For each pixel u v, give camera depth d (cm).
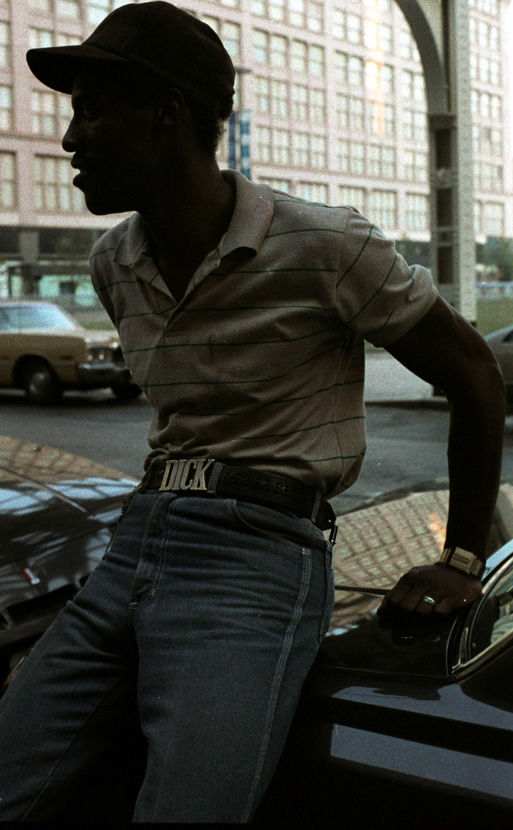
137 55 109
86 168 116
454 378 119
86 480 243
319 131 7344
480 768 92
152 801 98
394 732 99
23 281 6025
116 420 1070
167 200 115
